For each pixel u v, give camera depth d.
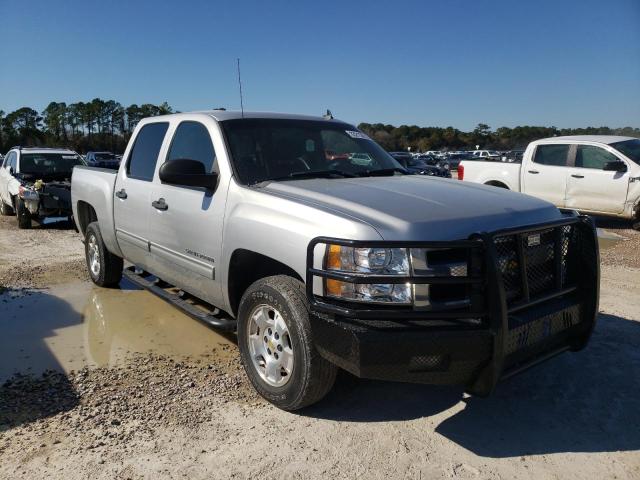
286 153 4.40
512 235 3.19
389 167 4.83
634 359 4.39
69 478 2.88
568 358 4.42
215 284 4.15
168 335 5.02
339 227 3.13
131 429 3.36
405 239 3.01
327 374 3.34
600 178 10.87
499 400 3.75
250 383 4.00
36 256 8.60
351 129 5.17
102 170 6.30
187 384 3.99
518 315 3.21
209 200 4.16
